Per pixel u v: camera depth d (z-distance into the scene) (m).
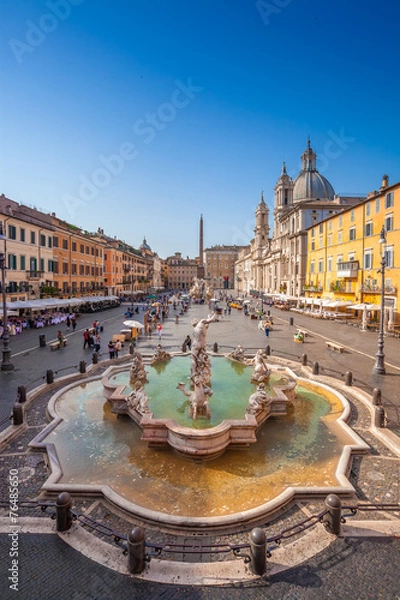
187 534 6.21
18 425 10.55
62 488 7.27
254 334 30.17
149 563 5.46
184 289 172.12
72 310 46.94
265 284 100.88
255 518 6.51
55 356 20.36
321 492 7.20
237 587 5.09
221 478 7.94
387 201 36.06
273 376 15.09
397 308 34.16
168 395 12.53
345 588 5.07
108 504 7.02
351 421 11.29
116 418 11.33
